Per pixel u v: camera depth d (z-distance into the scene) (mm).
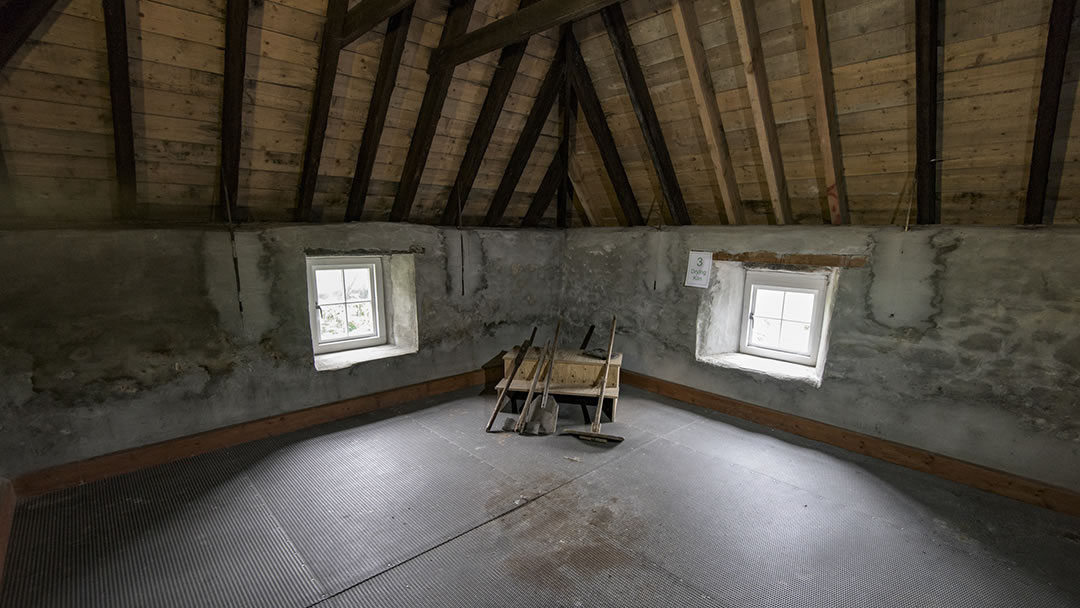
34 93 2068
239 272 2807
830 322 2957
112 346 2461
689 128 3174
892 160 2594
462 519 2160
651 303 3807
